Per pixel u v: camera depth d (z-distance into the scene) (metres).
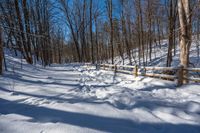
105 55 41.59
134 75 9.72
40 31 20.72
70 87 7.29
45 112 4.22
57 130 3.26
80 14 34.31
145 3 20.72
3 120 3.72
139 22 21.16
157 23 29.36
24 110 4.41
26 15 16.70
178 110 4.32
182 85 6.76
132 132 3.31
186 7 7.36
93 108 4.41
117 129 3.39
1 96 5.57
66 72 14.08
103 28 34.78
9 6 14.72
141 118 3.91
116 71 12.30
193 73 10.20
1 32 8.55
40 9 22.73
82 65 22.38
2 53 9.06
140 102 4.88
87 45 37.34
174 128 3.48
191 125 3.56
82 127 3.39
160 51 27.36
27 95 5.74
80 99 5.29
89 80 9.38
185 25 7.43
